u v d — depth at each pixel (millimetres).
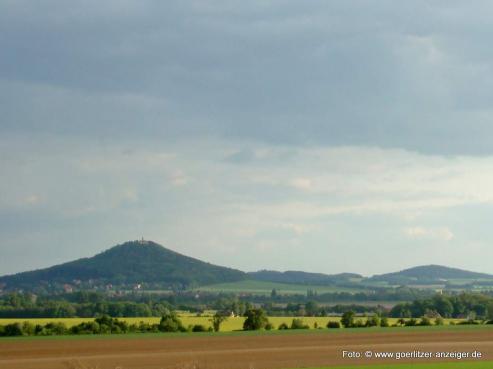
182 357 76562
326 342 94500
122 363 70688
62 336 106000
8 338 101688
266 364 68875
